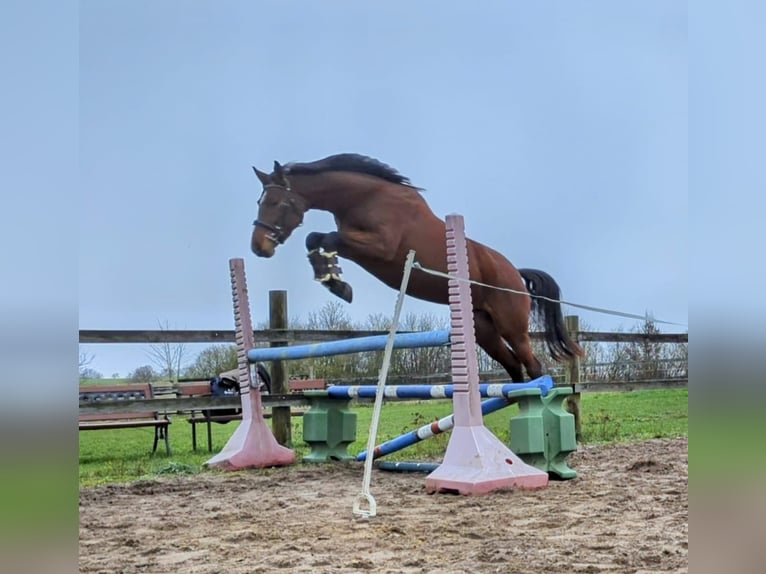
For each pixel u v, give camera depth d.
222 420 6.92
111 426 6.27
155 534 3.00
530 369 6.07
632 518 3.14
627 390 7.80
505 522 3.11
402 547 2.65
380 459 5.96
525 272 6.29
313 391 5.85
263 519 3.30
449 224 4.23
